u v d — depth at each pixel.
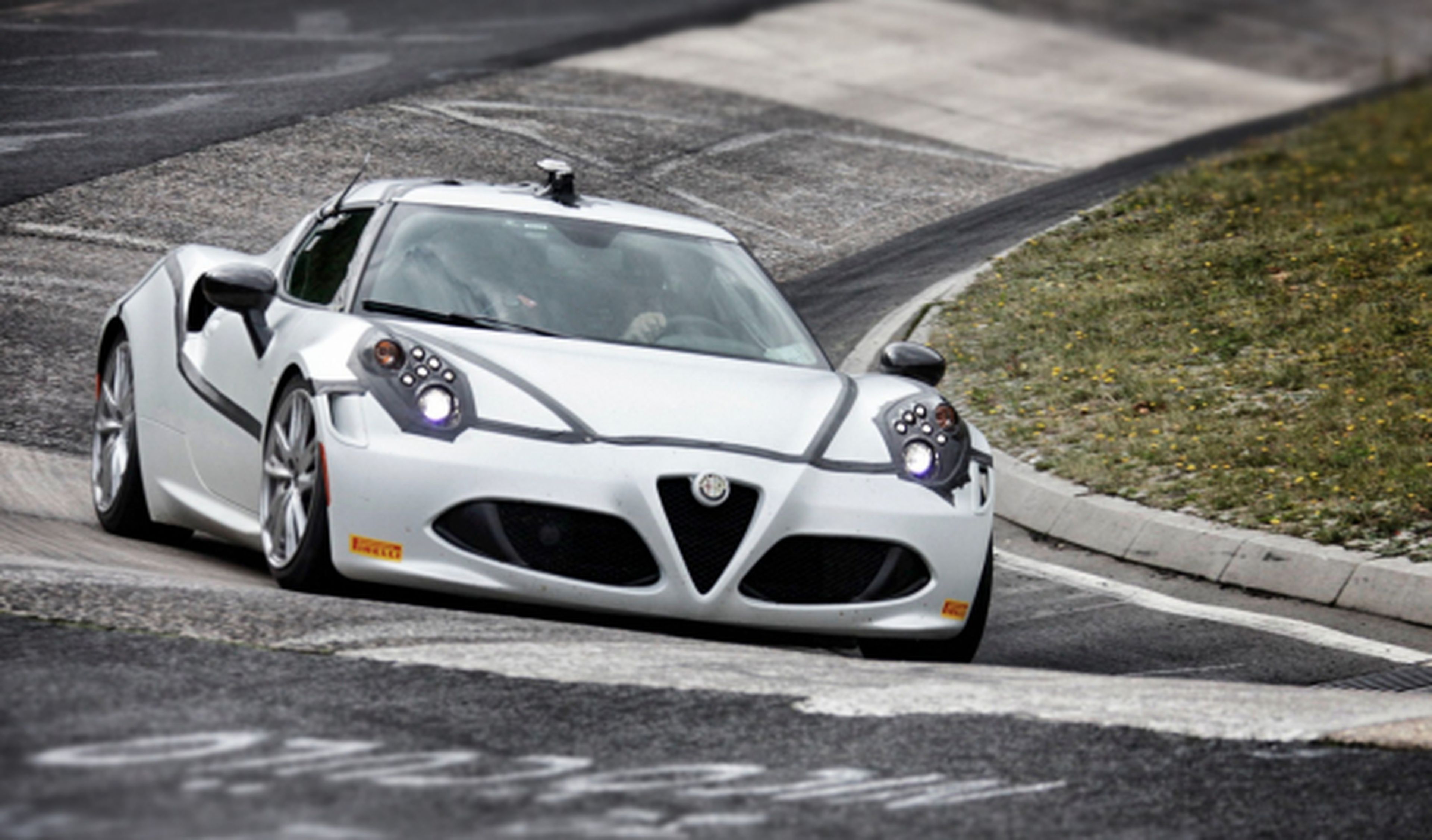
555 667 14.83
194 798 9.93
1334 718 15.14
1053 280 55.97
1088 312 50.50
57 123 63.22
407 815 10.05
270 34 87.75
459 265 21.75
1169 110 99.50
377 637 15.42
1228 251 57.72
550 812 10.45
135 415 24.53
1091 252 59.94
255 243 51.41
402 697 13.27
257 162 60.75
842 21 112.94
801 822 10.80
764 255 61.44
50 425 32.03
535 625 17.23
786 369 21.58
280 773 10.73
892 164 77.75
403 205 22.81
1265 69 116.31
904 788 11.91
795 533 18.58
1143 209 67.06
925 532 19.34
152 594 16.47
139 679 13.00
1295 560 28.59
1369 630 26.03
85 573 17.61
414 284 21.33
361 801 10.26
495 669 14.54
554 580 18.03
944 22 116.75
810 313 53.12
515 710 13.20
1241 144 88.94
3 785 9.84
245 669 13.72
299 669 13.90
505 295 21.42
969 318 51.19
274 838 9.26
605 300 21.84
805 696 14.64
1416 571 27.02
